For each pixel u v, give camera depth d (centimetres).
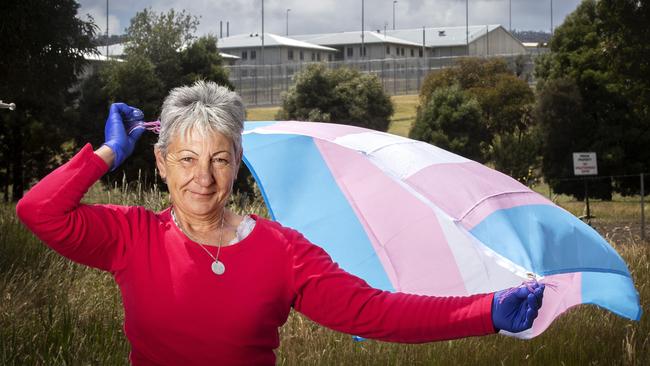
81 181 203
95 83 3344
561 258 428
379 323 205
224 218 217
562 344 569
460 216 445
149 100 3356
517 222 440
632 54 2722
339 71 5462
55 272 641
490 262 435
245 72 8850
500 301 192
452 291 437
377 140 475
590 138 3803
